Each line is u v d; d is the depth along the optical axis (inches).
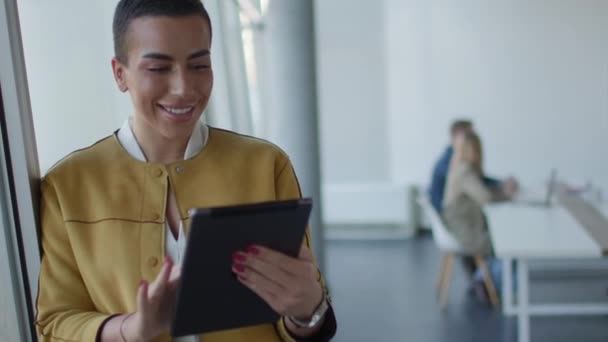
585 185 200.4
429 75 223.9
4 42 42.4
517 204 174.9
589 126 213.3
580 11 207.9
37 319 40.0
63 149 53.6
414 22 221.9
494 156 221.8
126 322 36.7
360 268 203.2
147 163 40.6
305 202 34.8
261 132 160.1
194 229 32.2
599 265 189.5
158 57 35.6
